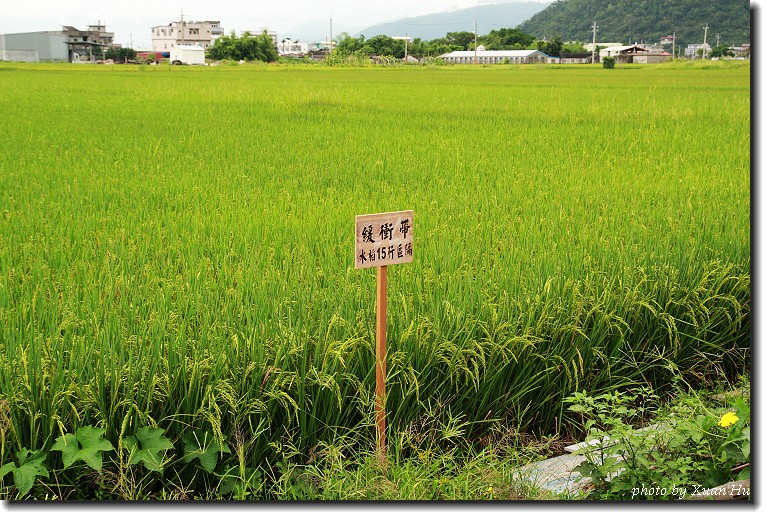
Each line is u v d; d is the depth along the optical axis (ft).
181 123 61.57
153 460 14.10
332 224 25.30
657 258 22.66
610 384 19.69
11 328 15.96
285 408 15.89
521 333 18.62
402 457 16.30
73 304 17.79
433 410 16.79
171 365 15.53
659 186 32.63
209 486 15.43
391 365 16.53
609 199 29.84
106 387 15.12
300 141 50.37
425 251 21.83
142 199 30.68
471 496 14.58
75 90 106.52
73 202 30.17
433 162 41.32
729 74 172.86
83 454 13.61
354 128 58.03
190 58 357.00
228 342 16.10
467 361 17.80
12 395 14.42
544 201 29.66
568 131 56.24
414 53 395.34
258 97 91.45
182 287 18.61
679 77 159.02
